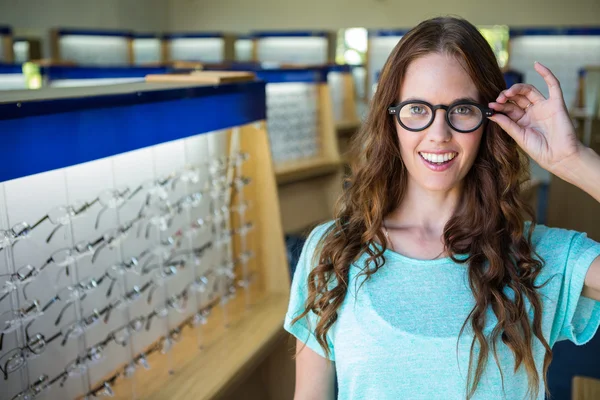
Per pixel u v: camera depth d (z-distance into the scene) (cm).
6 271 144
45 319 158
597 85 734
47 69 537
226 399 210
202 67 523
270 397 241
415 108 117
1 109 126
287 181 412
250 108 234
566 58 974
